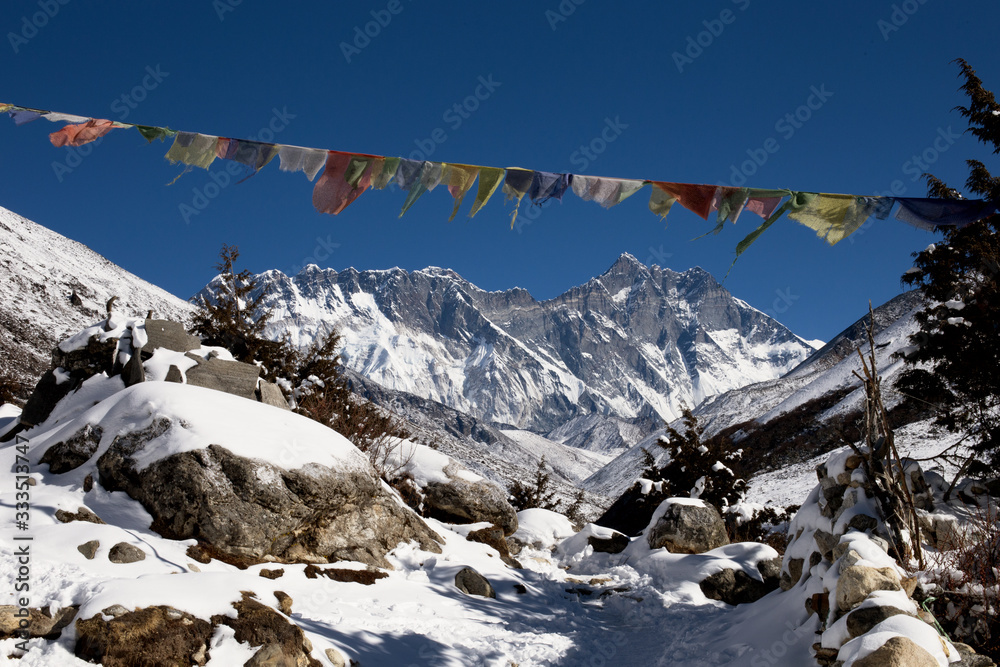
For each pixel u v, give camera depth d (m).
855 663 4.76
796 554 7.70
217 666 5.24
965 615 6.11
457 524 13.99
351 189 5.68
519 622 8.84
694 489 18.55
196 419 8.87
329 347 17.64
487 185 5.72
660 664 7.47
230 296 17.45
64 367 11.33
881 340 75.50
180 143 5.56
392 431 16.11
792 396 78.81
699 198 5.88
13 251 78.81
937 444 36.09
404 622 7.74
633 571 11.91
